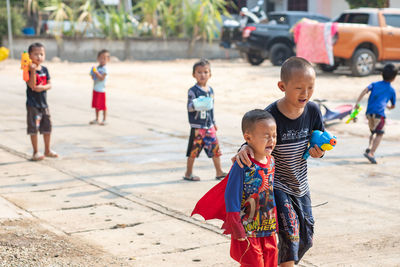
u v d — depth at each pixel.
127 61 30.86
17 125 11.30
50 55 30.36
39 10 32.75
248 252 3.32
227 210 3.21
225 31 25.05
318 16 23.97
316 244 4.88
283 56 23.92
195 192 6.61
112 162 8.24
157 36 32.78
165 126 11.48
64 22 31.83
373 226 5.40
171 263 4.39
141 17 33.34
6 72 23.48
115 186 6.85
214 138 7.11
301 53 20.02
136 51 31.94
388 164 8.22
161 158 8.56
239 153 3.25
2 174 7.43
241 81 19.44
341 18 20.88
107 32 31.39
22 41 29.78
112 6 33.62
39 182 7.03
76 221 5.48
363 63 19.70
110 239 4.97
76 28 31.16
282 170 3.59
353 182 7.14
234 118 12.37
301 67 3.33
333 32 19.27
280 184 3.61
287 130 3.50
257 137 3.19
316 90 16.59
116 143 9.73
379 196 6.48
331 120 11.60
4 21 29.36
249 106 13.97
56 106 14.25
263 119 3.17
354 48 19.47
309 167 8.01
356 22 20.38
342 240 4.99
